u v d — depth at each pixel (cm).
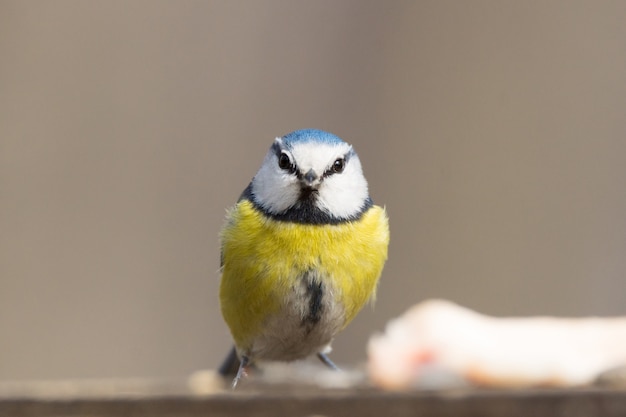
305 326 805
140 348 1309
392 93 1495
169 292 1344
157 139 1411
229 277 802
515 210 1448
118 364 1298
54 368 1283
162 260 1357
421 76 1501
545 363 600
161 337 1319
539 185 1454
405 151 1473
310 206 781
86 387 505
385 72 1502
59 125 1380
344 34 1503
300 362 888
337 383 532
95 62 1416
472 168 1465
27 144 1365
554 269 1411
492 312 1392
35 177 1356
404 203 1452
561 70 1502
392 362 594
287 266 775
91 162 1378
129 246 1354
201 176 1409
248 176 1423
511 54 1506
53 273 1326
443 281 1414
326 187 781
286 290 778
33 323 1298
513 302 1398
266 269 776
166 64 1442
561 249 1423
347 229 786
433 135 1477
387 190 1462
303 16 1500
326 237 778
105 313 1318
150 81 1427
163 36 1449
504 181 1459
